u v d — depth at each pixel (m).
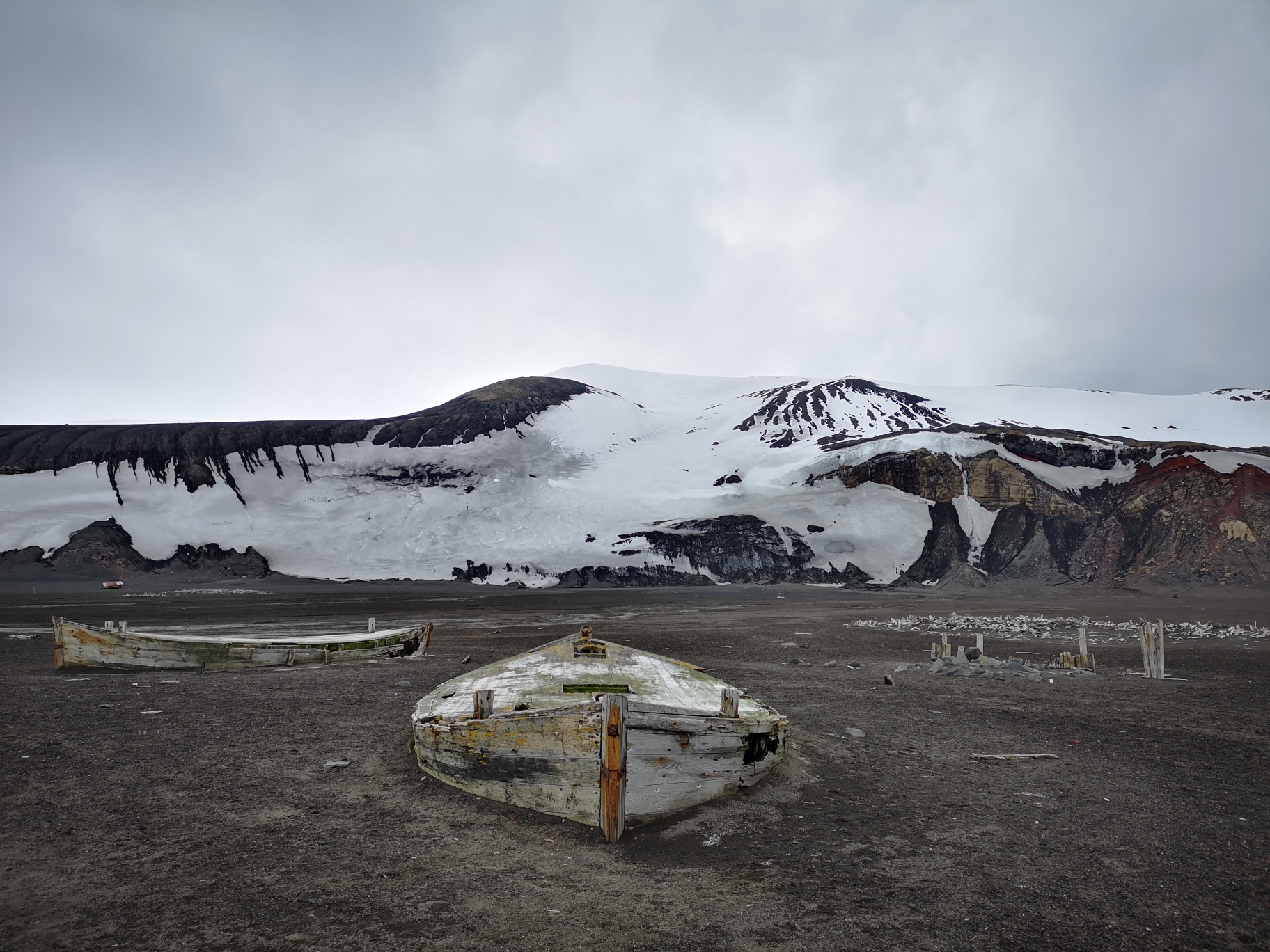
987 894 6.27
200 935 5.46
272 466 97.44
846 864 6.88
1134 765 10.38
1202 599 53.75
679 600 55.91
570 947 5.34
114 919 5.68
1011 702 15.05
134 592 62.12
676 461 107.25
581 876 6.58
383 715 13.38
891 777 9.70
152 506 88.19
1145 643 18.81
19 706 13.67
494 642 28.33
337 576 80.25
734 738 8.58
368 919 5.74
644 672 11.31
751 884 6.45
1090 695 15.96
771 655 23.59
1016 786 9.34
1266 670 19.86
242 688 16.28
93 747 10.70
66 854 6.90
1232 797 8.95
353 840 7.36
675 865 6.84
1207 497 66.31
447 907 5.97
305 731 11.92
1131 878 6.60
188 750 10.62
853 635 30.61
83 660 18.45
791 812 8.28
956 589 64.25
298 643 20.72
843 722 12.95
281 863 6.79
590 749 7.66
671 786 7.99
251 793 8.77
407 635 23.42
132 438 97.19
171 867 6.66
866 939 5.48
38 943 5.30
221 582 75.19
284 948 5.29
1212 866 6.87
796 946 5.37
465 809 8.23
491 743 8.42
